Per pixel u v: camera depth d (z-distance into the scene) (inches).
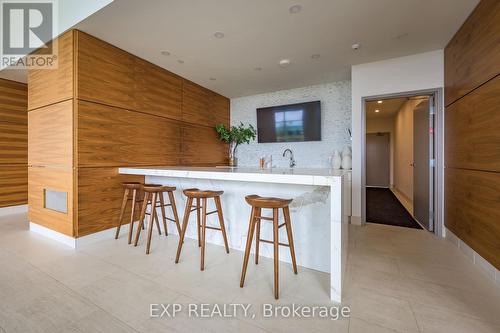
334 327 56.6
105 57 113.3
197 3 84.4
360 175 139.3
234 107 218.4
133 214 111.6
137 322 58.6
